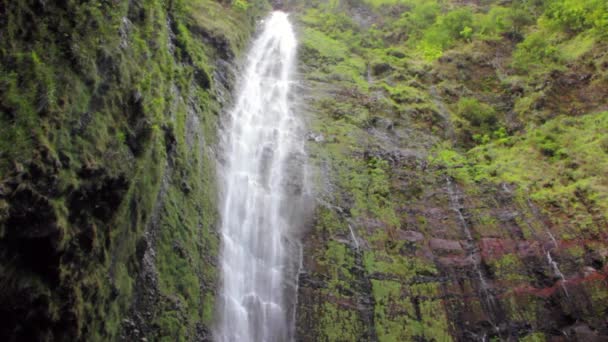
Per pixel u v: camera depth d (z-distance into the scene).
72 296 5.87
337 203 12.88
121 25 8.05
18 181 5.22
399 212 13.02
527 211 12.95
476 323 11.01
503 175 14.20
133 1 9.20
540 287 11.53
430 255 12.09
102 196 6.65
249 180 12.82
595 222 12.15
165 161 8.88
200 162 10.82
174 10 12.90
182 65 11.91
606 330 10.68
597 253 11.61
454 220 13.00
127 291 7.35
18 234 5.24
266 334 10.34
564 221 12.48
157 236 8.53
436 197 13.54
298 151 14.26
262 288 10.95
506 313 11.18
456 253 12.21
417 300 11.16
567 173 13.73
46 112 5.87
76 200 6.14
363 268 11.52
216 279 9.84
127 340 7.22
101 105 7.02
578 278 11.42
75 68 6.56
